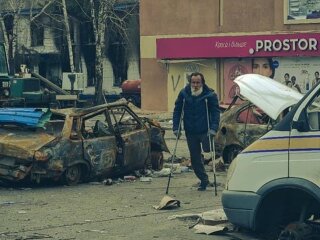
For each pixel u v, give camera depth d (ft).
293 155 23.95
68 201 36.04
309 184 23.45
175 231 28.25
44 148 39.96
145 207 34.04
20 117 41.32
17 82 85.46
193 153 39.17
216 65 119.14
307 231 23.95
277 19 111.96
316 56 108.78
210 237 27.07
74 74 123.95
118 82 167.63
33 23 172.14
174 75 124.06
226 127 51.49
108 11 145.18
